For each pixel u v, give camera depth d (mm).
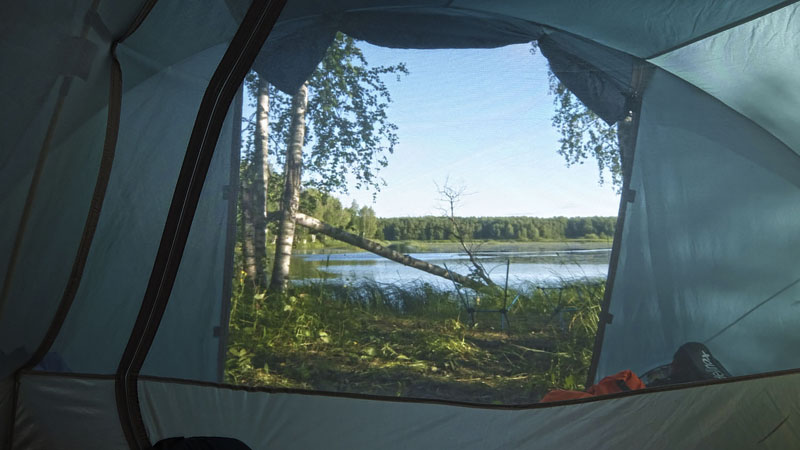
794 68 2213
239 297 2170
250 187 2184
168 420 2064
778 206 2273
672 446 2035
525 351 2174
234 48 1961
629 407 2137
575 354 2182
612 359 2199
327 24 2215
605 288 2229
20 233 1689
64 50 1647
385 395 2143
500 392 2146
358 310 2186
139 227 2092
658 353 2227
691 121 2301
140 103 2068
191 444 1882
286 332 2174
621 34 2238
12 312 1797
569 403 2137
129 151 2066
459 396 2145
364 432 2055
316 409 2115
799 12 2125
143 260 2104
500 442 2037
